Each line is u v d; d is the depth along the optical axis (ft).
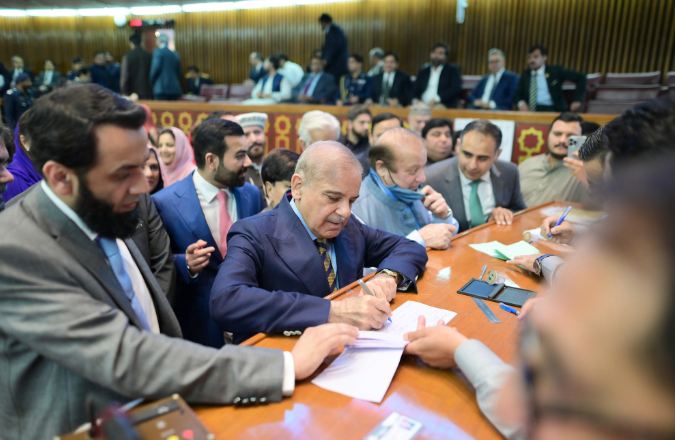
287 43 37.11
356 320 3.77
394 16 32.53
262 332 3.78
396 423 2.67
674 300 0.75
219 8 38.99
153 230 5.80
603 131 3.56
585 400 0.83
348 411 2.79
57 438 2.31
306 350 3.11
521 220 8.00
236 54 39.34
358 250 5.14
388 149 6.53
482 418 2.74
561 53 27.91
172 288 5.81
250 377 2.85
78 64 35.99
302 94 23.21
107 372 2.67
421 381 3.14
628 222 0.84
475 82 24.85
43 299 2.72
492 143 8.33
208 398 2.80
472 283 4.91
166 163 9.84
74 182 2.88
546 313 0.94
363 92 23.21
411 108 14.34
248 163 7.18
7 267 2.70
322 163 4.36
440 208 7.04
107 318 2.84
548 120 13.75
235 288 3.97
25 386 2.99
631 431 0.79
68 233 3.04
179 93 25.21
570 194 10.66
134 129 2.91
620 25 26.21
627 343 0.78
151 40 31.60
